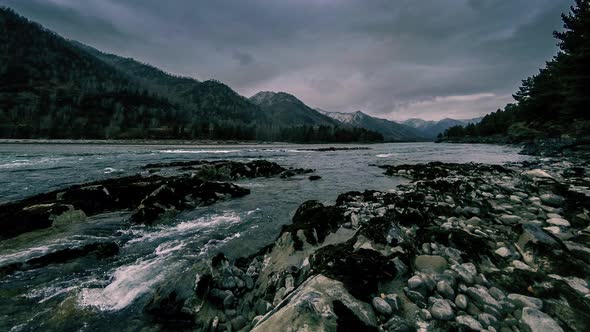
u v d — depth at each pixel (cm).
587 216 684
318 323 313
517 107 7450
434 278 446
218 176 1958
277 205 1216
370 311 356
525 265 487
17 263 616
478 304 381
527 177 1290
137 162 2822
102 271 600
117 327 414
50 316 437
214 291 482
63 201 1063
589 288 396
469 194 1085
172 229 898
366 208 959
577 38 3133
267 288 509
